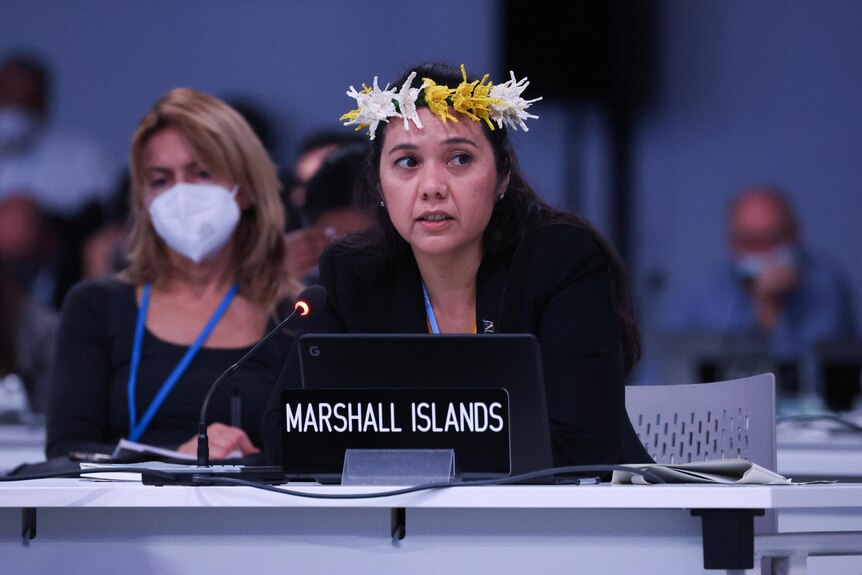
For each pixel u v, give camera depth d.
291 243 13.31
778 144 24.81
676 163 25.05
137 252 11.67
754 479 6.47
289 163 24.67
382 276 8.33
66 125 24.70
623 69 25.09
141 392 11.08
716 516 5.91
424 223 7.64
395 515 6.15
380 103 7.66
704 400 9.03
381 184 8.06
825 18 24.75
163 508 6.25
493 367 6.50
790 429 14.48
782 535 6.20
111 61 24.80
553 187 25.28
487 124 7.74
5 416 15.78
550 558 6.08
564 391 7.46
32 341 19.50
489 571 6.10
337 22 24.92
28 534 6.31
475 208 7.65
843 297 24.09
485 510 6.11
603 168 25.19
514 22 25.03
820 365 17.20
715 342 16.67
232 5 24.83
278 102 24.83
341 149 13.30
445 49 25.02
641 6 25.06
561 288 7.86
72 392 11.08
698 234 24.83
